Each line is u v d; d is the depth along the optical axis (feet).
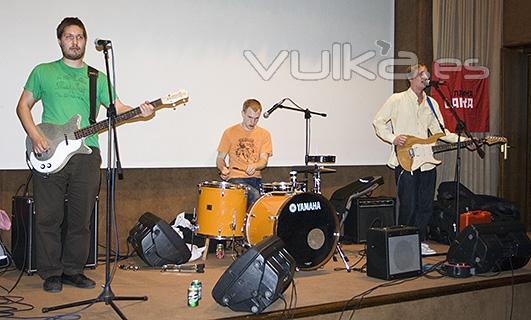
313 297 12.18
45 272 12.67
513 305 14.38
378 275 13.87
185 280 13.66
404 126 17.17
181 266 15.03
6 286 12.92
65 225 14.24
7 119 15.47
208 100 17.97
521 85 22.74
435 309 13.17
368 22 21.04
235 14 18.34
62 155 12.28
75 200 12.73
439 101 21.09
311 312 11.48
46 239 12.65
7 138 15.49
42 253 12.63
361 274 14.39
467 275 14.10
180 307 11.25
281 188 15.16
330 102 20.29
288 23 19.36
